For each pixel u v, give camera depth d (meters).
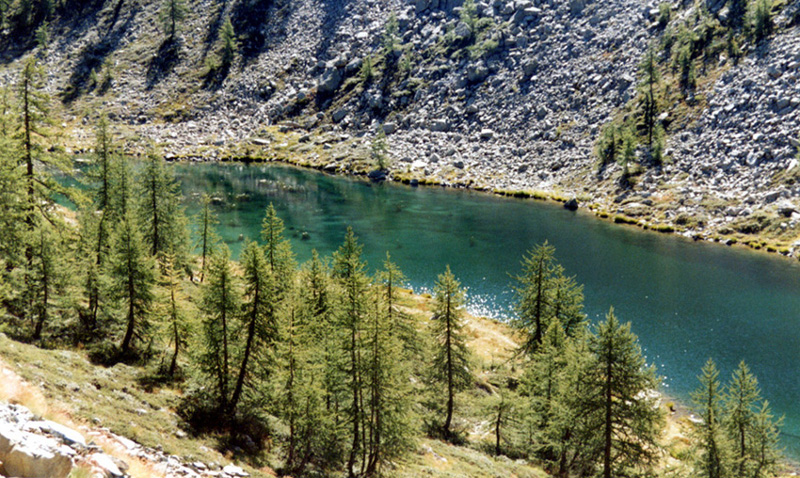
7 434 12.21
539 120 126.12
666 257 75.62
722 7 116.50
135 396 24.83
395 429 26.33
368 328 26.62
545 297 44.78
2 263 34.09
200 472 19.38
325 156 136.50
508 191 111.25
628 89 117.12
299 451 26.81
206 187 110.50
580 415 29.02
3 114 39.19
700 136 100.94
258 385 29.75
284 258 43.25
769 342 52.19
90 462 13.09
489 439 37.41
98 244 41.59
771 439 31.62
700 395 32.59
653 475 28.55
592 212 98.06
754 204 86.56
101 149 52.34
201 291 29.92
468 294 64.56
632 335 27.42
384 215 95.75
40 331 33.09
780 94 94.69
